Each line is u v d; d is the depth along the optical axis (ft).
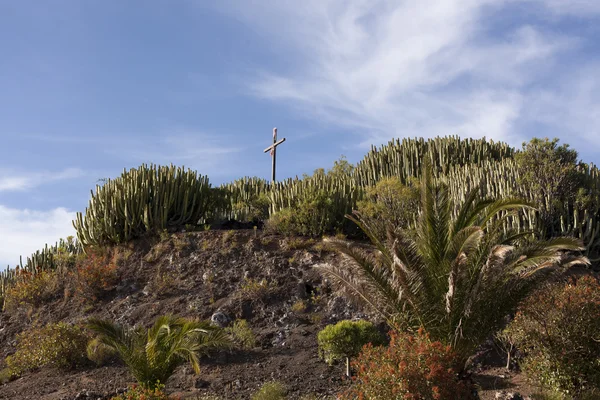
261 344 44.29
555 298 35.42
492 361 40.96
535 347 35.78
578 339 34.14
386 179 62.69
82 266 60.18
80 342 44.93
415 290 31.22
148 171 67.67
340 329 39.22
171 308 50.90
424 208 33.35
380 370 27.20
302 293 50.83
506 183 56.03
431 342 29.53
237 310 49.21
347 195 63.10
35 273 69.21
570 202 53.72
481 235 29.58
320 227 59.77
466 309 30.07
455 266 29.19
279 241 59.47
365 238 60.85
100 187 67.82
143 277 57.31
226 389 36.88
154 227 64.49
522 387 35.37
